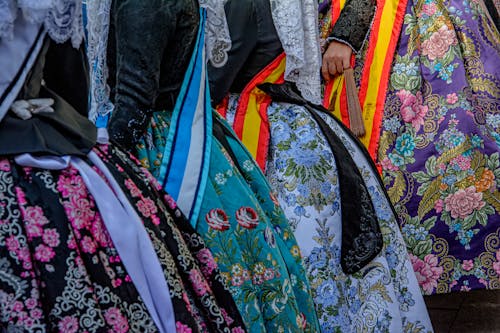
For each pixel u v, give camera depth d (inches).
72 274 56.8
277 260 77.8
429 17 132.1
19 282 55.4
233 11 97.2
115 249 61.1
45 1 57.1
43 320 55.4
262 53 100.7
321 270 91.5
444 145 127.0
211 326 67.6
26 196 57.8
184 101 79.7
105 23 77.7
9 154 58.4
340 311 90.8
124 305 60.2
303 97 105.3
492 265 124.4
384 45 132.9
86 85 69.4
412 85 130.3
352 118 127.6
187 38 79.4
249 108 100.8
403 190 128.4
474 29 131.6
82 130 64.9
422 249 126.7
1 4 55.7
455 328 133.6
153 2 75.3
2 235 56.0
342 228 94.9
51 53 66.0
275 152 98.0
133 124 75.3
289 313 76.6
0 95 58.9
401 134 130.0
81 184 60.8
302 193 94.4
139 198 65.1
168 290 62.8
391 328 94.2
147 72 75.2
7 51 58.9
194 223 74.5
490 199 125.0
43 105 62.7
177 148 77.4
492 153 125.8
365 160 104.9
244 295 73.5
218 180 78.7
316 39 105.3
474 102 128.1
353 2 129.6
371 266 96.1
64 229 57.8
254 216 78.2
